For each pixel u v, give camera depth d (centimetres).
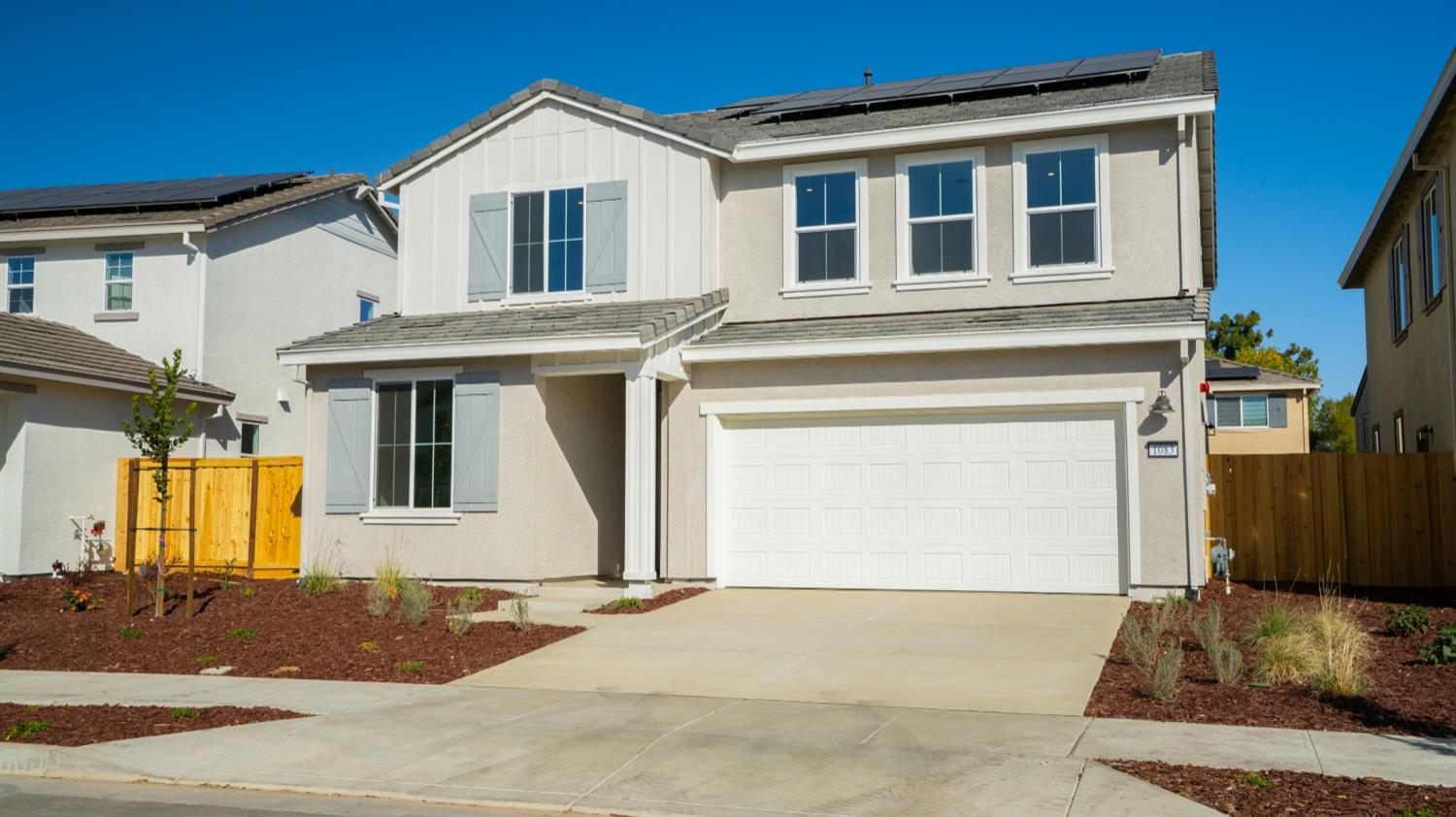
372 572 1691
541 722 916
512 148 1830
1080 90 1697
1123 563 1485
